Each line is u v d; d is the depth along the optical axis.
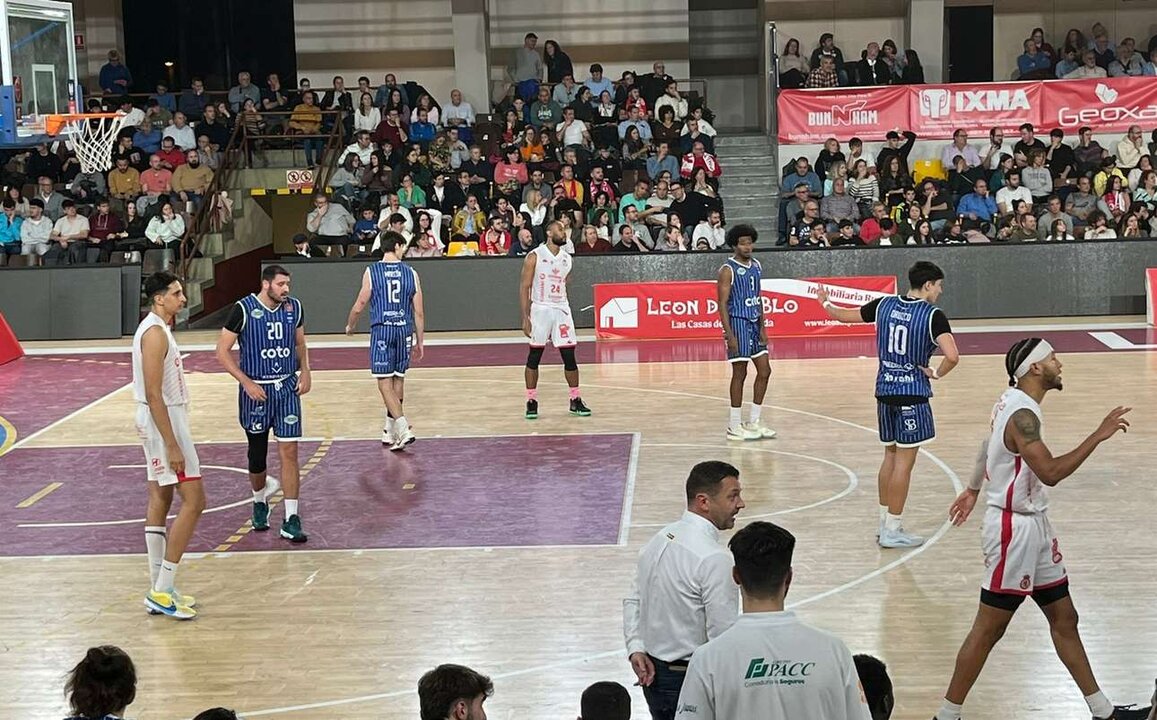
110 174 22.55
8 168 22.86
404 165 21.89
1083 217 20.56
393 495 10.90
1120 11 25.91
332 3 26.94
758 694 3.96
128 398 15.39
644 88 23.94
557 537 9.59
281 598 8.48
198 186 22.73
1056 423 12.63
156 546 8.37
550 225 13.38
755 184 23.39
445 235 21.03
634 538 9.50
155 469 8.15
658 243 20.23
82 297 20.09
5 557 9.53
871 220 20.23
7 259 21.08
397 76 27.03
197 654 7.55
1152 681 6.78
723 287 12.12
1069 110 22.23
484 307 19.83
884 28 25.86
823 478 10.97
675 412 13.71
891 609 7.95
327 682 7.07
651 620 5.05
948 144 22.56
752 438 12.35
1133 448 11.62
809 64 25.05
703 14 27.25
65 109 12.38
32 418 14.39
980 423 12.77
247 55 27.17
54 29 12.22
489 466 11.73
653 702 5.06
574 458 11.91
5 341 18.19
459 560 9.14
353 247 21.25
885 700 4.50
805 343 17.91
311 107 23.84
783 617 4.04
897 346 8.90
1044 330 18.23
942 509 10.04
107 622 8.14
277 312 9.48
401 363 12.34
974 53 26.05
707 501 5.04
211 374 16.67
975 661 6.18
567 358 13.60
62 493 11.29
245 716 6.64
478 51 25.67
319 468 11.87
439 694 4.37
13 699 7.01
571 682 6.97
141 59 27.16
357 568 9.05
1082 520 9.60
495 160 22.42
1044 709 6.48
